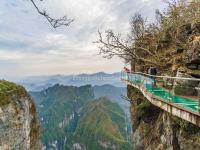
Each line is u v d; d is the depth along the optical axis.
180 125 21.17
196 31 27.73
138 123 39.53
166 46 36.16
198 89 15.67
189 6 32.50
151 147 31.08
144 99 36.44
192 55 24.48
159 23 45.94
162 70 32.50
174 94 18.95
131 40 45.81
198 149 18.78
